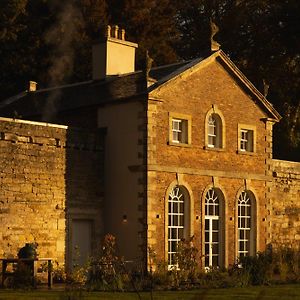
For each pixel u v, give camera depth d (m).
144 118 31.33
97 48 35.41
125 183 31.77
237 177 35.00
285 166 39.34
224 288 26.19
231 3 54.16
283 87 51.28
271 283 28.27
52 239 30.05
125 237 31.58
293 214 39.78
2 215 28.45
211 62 34.16
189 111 33.09
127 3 49.53
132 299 21.73
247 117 35.78
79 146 31.34
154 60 49.41
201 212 33.25
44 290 25.25
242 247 35.28
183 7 55.41
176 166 32.34
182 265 27.95
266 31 51.03
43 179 29.89
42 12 47.78
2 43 45.84
